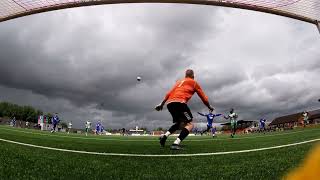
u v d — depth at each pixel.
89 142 9.90
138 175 3.59
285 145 7.26
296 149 5.89
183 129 6.88
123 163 4.53
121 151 6.30
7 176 3.27
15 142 7.87
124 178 3.40
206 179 3.36
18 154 5.09
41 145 7.36
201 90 7.10
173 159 5.05
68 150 6.29
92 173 3.65
